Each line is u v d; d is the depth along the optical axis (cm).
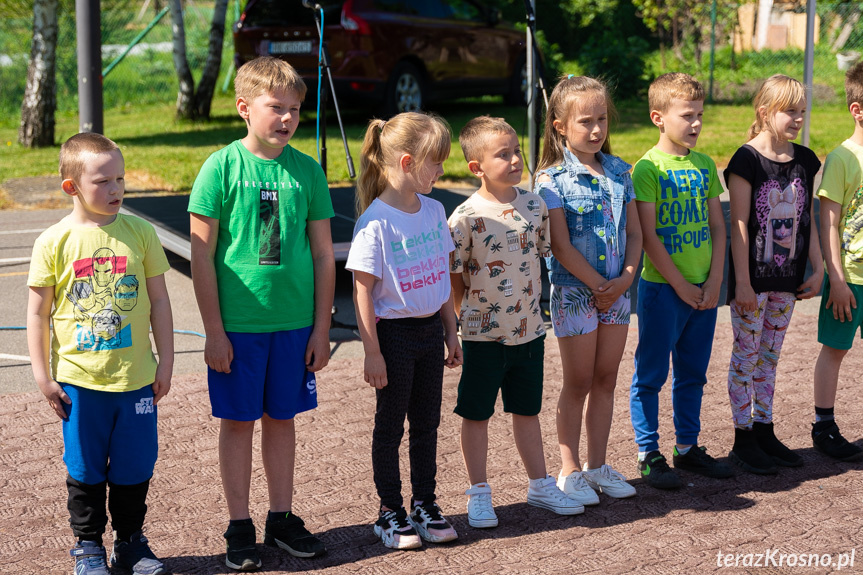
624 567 304
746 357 386
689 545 320
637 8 2027
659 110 369
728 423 438
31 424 432
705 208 371
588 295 351
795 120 376
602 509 352
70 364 290
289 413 315
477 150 328
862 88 387
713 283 372
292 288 310
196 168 1105
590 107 345
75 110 1777
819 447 404
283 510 322
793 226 384
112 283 291
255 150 310
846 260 396
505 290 332
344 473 382
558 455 403
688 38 1934
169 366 303
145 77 1939
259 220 305
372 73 1279
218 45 1537
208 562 310
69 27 1808
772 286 384
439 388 329
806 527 333
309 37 1259
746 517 342
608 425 367
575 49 2038
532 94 677
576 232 349
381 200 321
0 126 1612
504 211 333
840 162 394
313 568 307
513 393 347
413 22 1331
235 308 306
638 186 366
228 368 306
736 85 1722
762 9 2166
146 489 306
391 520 322
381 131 323
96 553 296
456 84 1425
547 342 564
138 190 993
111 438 296
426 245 319
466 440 343
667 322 370
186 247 632
